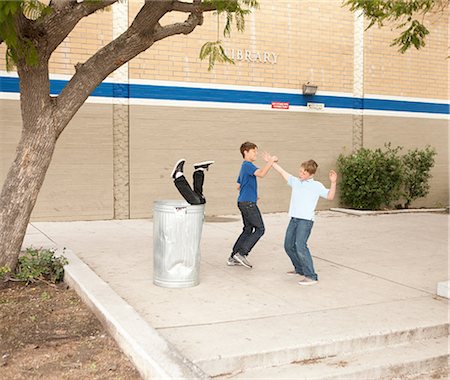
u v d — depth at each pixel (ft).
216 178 39.83
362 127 45.32
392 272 22.98
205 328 15.47
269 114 41.37
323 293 19.49
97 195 36.35
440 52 48.42
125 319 15.25
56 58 34.83
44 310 17.58
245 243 22.94
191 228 19.66
